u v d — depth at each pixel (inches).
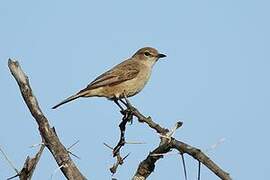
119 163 430.0
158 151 396.2
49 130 422.0
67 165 413.1
